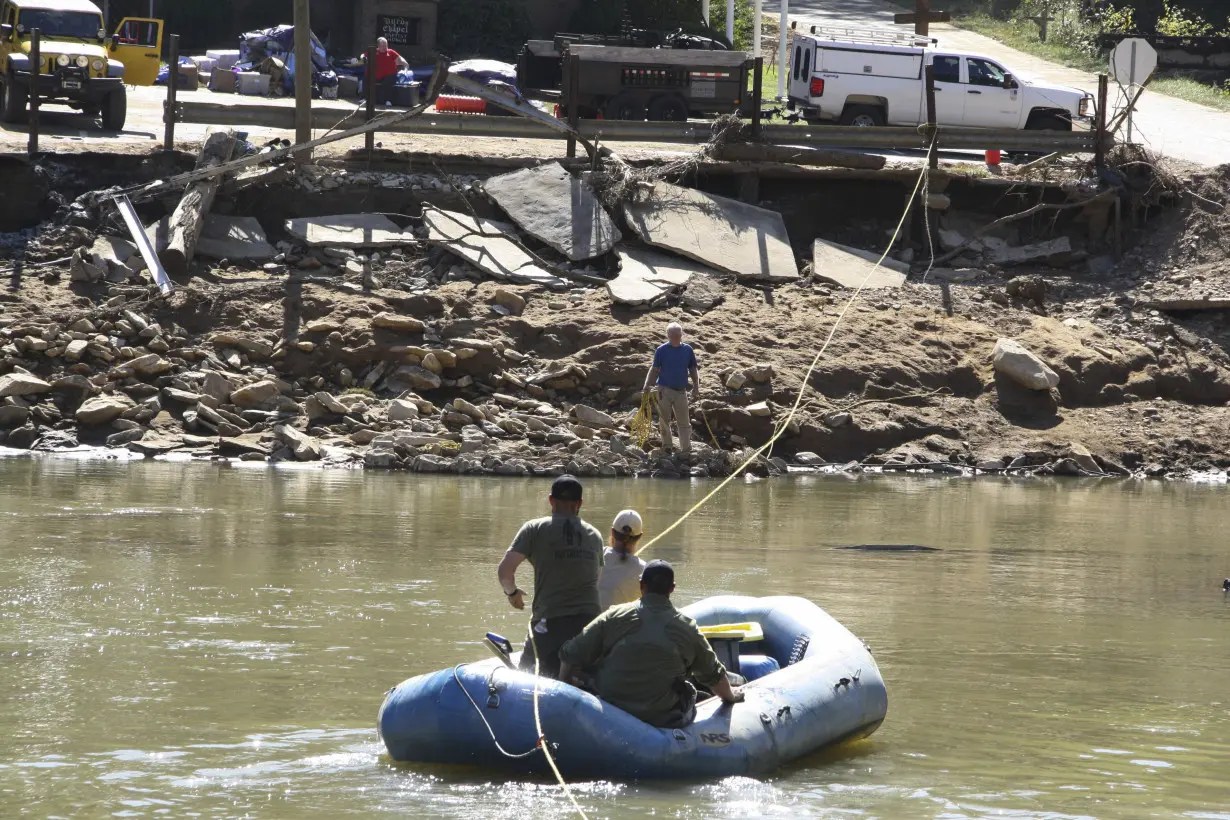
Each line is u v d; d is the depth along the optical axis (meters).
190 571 44.69
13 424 75.38
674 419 78.12
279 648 35.38
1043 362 87.56
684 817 24.31
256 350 80.62
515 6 183.12
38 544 48.44
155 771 26.19
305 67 96.75
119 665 33.53
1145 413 87.00
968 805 25.41
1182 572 49.97
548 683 26.62
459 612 39.88
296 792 25.20
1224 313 96.00
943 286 95.75
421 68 151.00
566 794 25.27
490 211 97.50
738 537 55.03
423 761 26.95
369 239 91.62
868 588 45.28
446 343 82.06
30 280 85.25
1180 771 27.67
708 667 27.52
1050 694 33.41
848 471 79.00
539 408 78.75
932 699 32.88
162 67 145.75
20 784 25.28
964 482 76.56
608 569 30.47
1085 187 103.44
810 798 25.59
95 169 95.69
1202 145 129.50
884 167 102.12
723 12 189.12
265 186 95.38
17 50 107.06
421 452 74.12
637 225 94.38
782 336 86.81
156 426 75.88
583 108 114.88
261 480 66.56
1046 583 47.34
